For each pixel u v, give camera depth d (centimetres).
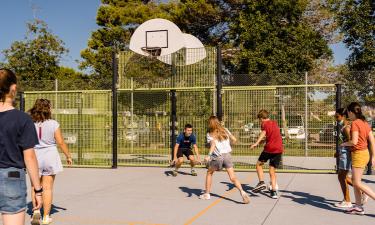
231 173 845
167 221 702
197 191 981
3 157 384
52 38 3275
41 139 685
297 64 2650
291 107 1498
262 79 1872
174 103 1409
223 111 1492
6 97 401
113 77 1394
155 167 1423
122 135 1603
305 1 2802
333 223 682
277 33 2656
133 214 755
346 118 794
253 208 796
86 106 1567
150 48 1678
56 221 707
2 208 385
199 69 1425
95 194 950
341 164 786
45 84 1973
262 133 893
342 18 2383
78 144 1504
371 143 723
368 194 712
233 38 3003
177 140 1224
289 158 1658
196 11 3275
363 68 2350
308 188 1007
